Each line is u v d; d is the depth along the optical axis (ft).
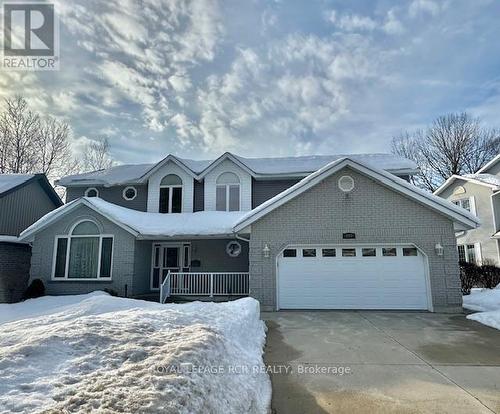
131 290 42.60
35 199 61.21
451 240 35.63
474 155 98.89
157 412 8.32
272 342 23.32
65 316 22.02
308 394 14.67
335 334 25.41
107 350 12.09
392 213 36.91
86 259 43.75
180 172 52.65
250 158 61.52
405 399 14.03
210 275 42.93
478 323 28.96
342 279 36.70
